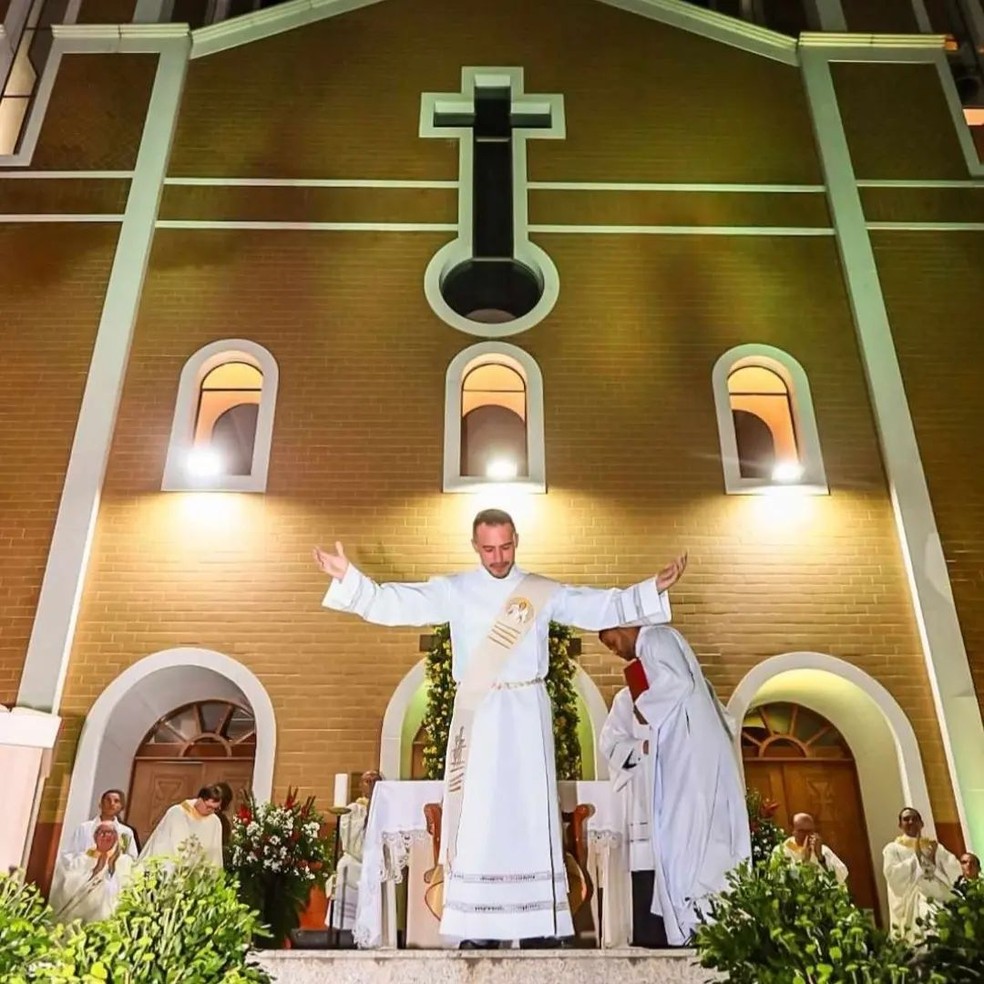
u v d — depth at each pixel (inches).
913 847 326.6
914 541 393.7
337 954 162.7
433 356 433.7
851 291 451.8
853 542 399.9
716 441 418.3
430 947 209.9
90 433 405.7
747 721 411.5
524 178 482.0
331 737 363.6
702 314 448.5
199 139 488.7
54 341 428.1
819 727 412.5
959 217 474.6
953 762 354.3
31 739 315.9
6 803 307.7
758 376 449.1
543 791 174.7
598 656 372.8
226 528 395.9
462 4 533.3
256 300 445.4
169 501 399.5
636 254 462.9
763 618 385.4
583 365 434.0
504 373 448.1
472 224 467.2
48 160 475.5
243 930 139.9
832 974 129.6
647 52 522.6
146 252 450.0
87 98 494.6
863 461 416.8
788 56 524.1
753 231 471.5
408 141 490.9
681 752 202.1
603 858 217.9
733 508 405.4
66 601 372.8
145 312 440.5
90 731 357.4
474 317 482.0
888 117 502.6
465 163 483.2
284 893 307.6
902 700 370.3
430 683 315.6
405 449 413.7
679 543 398.6
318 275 452.1
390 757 358.6
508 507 402.9
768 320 448.8
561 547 396.5
